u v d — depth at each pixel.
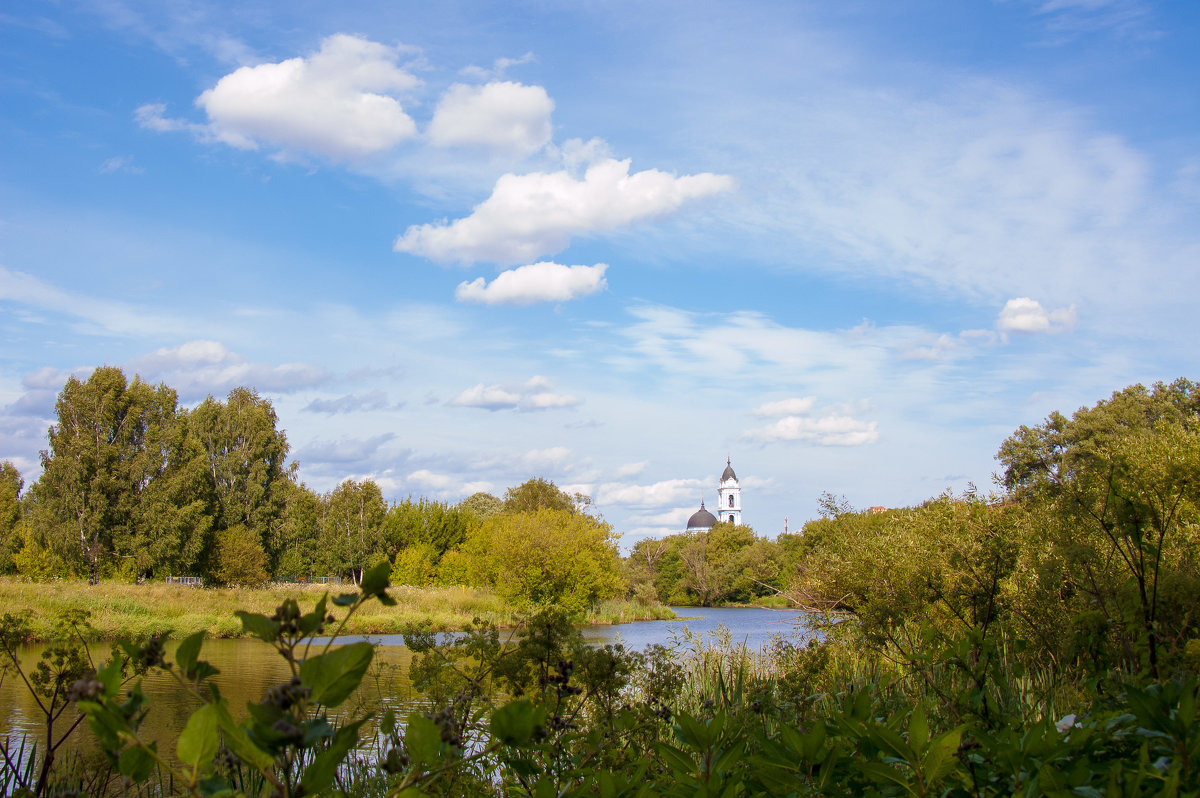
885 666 6.17
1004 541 5.78
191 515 39.75
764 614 50.06
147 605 26.33
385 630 24.41
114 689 1.20
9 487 48.78
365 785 2.72
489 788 2.62
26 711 9.20
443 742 1.40
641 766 2.19
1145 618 3.90
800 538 29.06
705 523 151.25
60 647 3.17
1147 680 3.21
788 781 1.89
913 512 9.54
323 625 1.14
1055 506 5.14
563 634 3.30
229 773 1.49
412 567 47.03
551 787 2.16
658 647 3.50
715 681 6.25
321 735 1.07
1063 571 4.84
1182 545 4.94
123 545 37.66
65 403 38.22
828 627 8.40
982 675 2.95
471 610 32.84
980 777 1.92
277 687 1.06
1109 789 1.44
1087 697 3.31
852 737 2.01
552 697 3.27
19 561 38.28
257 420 49.56
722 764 2.00
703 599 70.88
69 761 4.23
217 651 17.33
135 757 1.14
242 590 34.50
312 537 52.81
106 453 37.94
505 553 35.28
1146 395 42.94
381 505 51.00
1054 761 1.75
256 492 48.41
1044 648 5.04
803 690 3.87
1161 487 4.50
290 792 1.12
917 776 1.68
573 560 35.47
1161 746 1.69
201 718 1.11
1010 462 43.62
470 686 3.19
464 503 86.38
